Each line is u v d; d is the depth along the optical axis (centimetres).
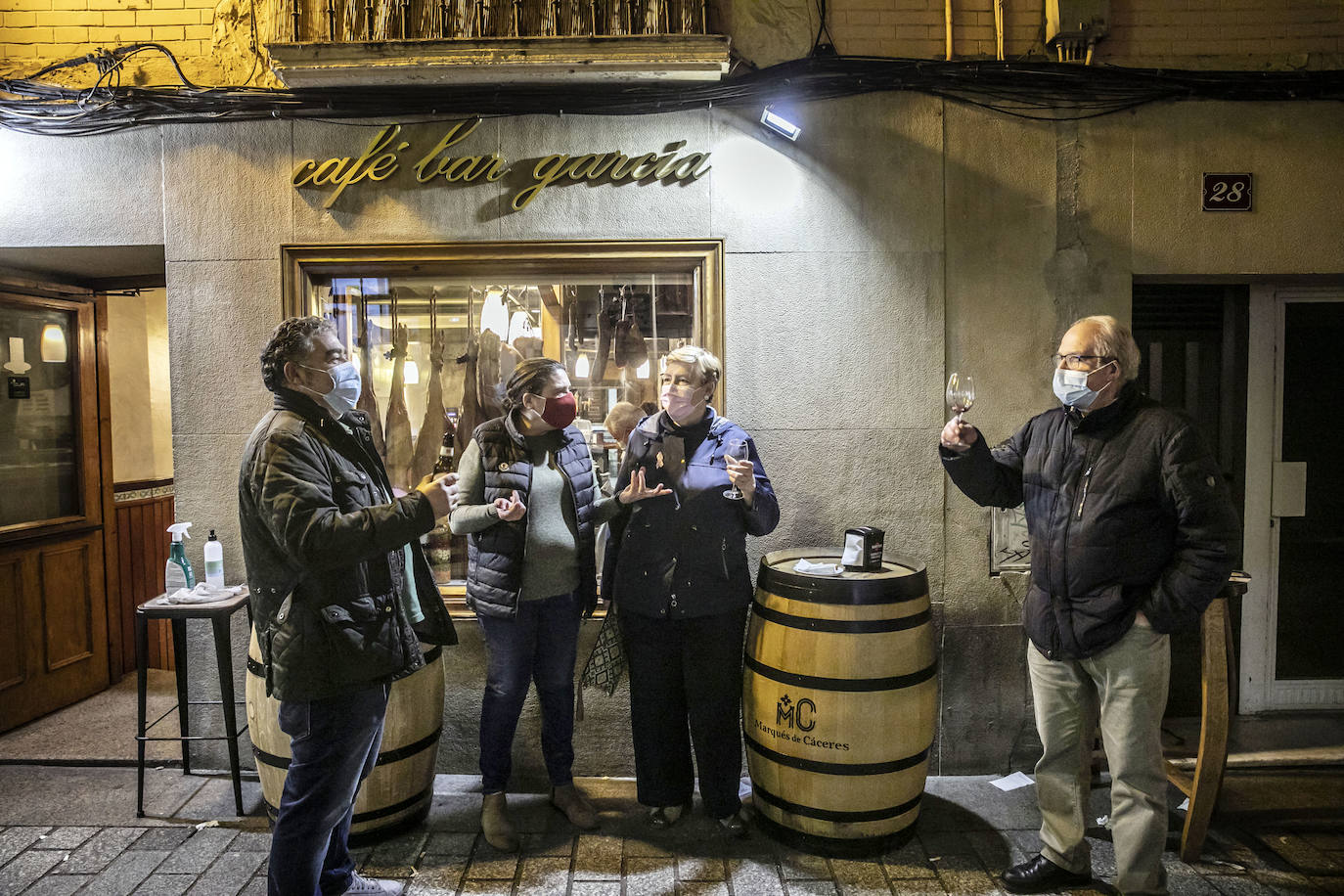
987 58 304
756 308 303
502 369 318
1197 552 207
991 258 303
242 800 284
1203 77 293
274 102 295
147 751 327
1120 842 222
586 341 319
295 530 177
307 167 297
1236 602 350
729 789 264
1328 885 238
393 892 231
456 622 307
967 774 309
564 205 301
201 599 283
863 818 248
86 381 395
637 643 262
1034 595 236
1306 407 345
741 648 264
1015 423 305
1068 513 223
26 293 360
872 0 304
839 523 307
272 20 301
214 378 303
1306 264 302
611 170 299
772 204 301
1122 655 217
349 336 318
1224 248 302
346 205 300
